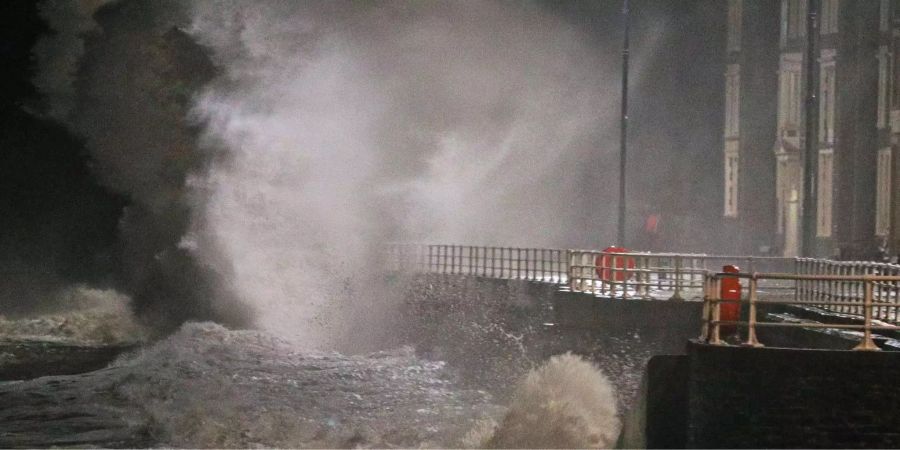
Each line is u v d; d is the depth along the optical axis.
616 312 50.97
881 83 93.31
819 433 30.69
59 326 74.94
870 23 96.19
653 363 33.44
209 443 39.47
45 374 55.34
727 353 30.98
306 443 39.62
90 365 58.81
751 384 30.86
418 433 41.06
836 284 48.28
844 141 96.94
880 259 84.19
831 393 30.72
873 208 95.38
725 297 40.31
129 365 57.03
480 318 62.41
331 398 48.56
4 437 39.97
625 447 36.06
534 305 57.81
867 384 30.66
